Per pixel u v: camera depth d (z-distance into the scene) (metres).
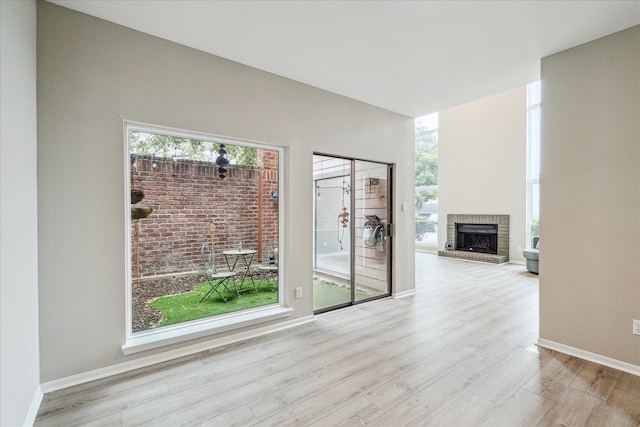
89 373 2.20
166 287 2.88
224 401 1.96
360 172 4.10
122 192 2.33
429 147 9.36
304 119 3.34
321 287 4.33
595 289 2.47
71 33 2.12
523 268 6.56
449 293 4.58
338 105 3.65
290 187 3.24
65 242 2.11
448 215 8.34
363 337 2.96
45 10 2.04
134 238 2.68
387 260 4.38
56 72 2.07
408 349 2.69
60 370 2.09
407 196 4.50
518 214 7.06
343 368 2.37
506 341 2.86
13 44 1.60
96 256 2.22
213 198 3.13
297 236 3.30
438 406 1.90
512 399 1.97
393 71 3.05
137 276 2.71
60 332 2.09
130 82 2.35
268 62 2.87
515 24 2.26
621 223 2.35
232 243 3.26
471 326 3.24
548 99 2.72
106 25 2.25
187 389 2.09
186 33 2.41
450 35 2.42
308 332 3.09
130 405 1.92
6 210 1.48
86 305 2.19
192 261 3.03
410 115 4.45
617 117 2.36
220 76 2.76
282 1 2.03
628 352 2.31
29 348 1.79
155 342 2.43
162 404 1.93
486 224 7.64
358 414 1.83
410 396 2.01
